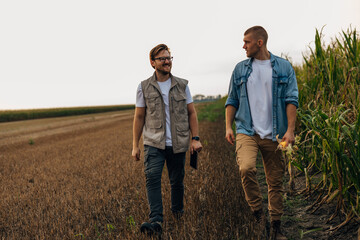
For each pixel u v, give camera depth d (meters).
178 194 2.62
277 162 2.29
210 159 4.92
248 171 2.19
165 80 2.57
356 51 3.11
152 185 2.43
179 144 2.47
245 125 2.32
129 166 5.11
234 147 6.02
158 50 2.46
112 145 8.86
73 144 10.28
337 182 2.33
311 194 2.87
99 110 61.84
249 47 2.27
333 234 2.22
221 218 2.46
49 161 6.88
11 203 3.61
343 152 2.20
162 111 2.47
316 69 3.46
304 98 3.57
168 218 2.68
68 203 3.35
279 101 2.23
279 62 2.27
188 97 2.64
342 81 3.15
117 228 2.53
